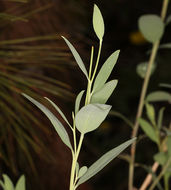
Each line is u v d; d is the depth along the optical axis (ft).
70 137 3.22
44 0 3.06
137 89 5.50
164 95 2.51
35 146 2.58
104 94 1.34
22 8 2.94
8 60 2.55
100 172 5.09
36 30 3.00
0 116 2.66
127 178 5.18
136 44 5.93
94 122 1.28
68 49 2.98
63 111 3.18
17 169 3.04
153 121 2.42
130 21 6.42
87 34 4.13
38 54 2.60
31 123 2.94
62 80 3.24
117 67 5.54
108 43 6.22
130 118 5.39
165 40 6.15
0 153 2.57
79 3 3.49
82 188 3.27
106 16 6.23
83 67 1.32
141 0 6.54
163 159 2.27
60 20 3.24
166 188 2.36
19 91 2.42
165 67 5.63
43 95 2.86
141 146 5.21
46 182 3.11
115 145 5.24
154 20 2.41
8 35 2.92
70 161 3.17
